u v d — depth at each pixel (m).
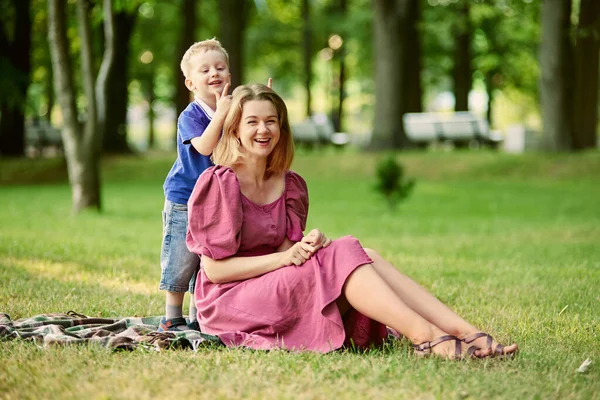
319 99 73.50
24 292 7.38
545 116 26.30
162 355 4.84
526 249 11.53
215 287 5.38
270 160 5.46
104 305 6.94
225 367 4.53
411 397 3.98
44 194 21.88
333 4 38.78
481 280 8.72
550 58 25.64
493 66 39.06
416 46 31.95
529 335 5.89
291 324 5.12
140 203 19.41
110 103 30.22
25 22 27.42
